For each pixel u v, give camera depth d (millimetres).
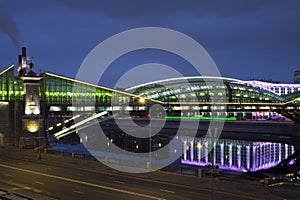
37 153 60969
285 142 95875
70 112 89625
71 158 54844
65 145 90938
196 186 35438
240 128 101625
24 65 70312
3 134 71875
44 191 33188
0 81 83312
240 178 39875
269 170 70500
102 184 36562
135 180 38781
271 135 97625
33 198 29828
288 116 128500
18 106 71250
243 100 185375
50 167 47719
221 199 30250
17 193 31922
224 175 41844
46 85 87312
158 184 36625
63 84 89375
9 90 84125
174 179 38781
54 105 87750
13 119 72125
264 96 189250
